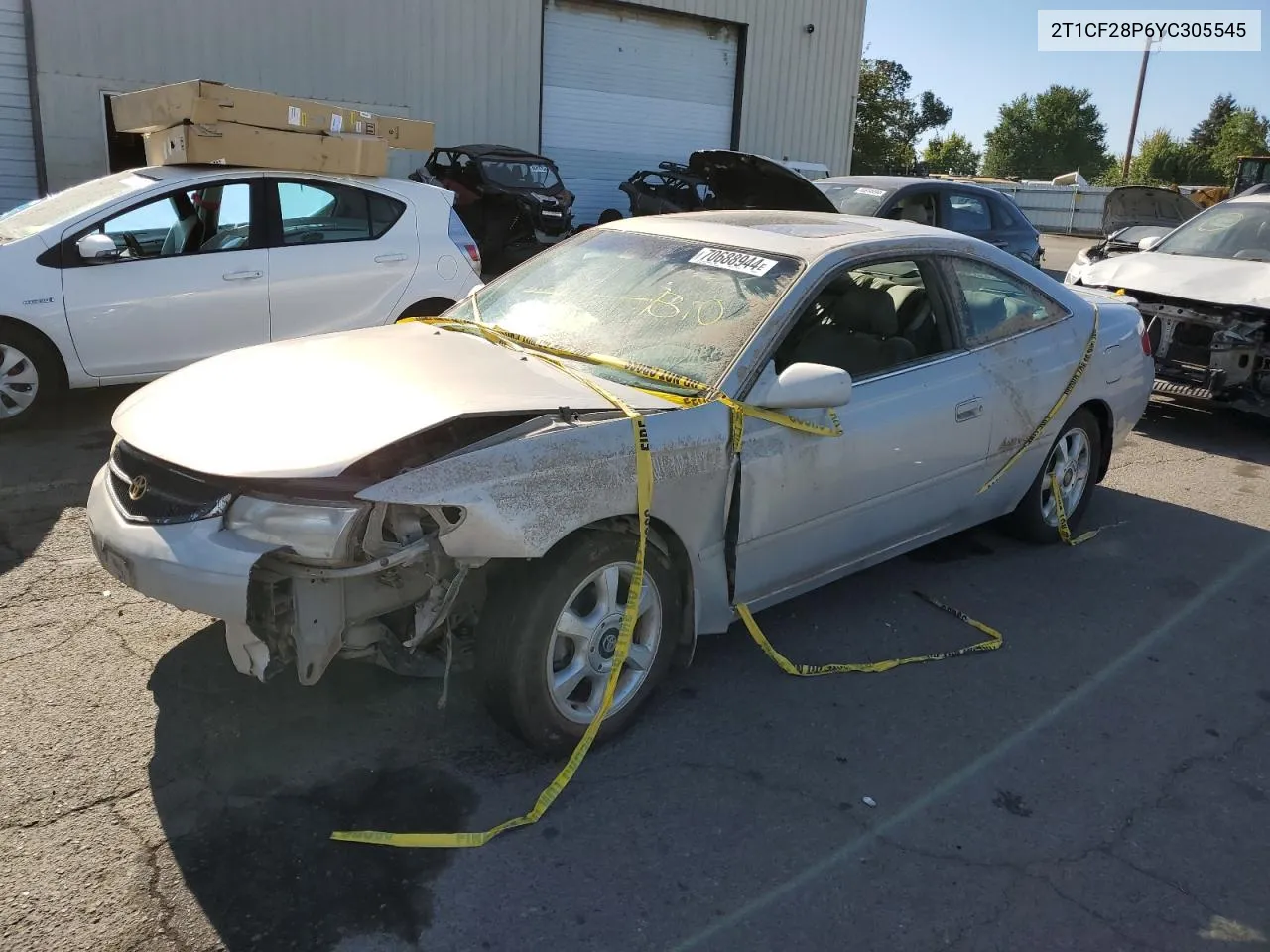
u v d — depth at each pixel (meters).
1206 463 6.97
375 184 7.13
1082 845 2.85
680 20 16.78
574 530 2.94
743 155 7.10
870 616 4.25
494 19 14.61
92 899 2.43
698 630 3.43
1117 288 7.83
